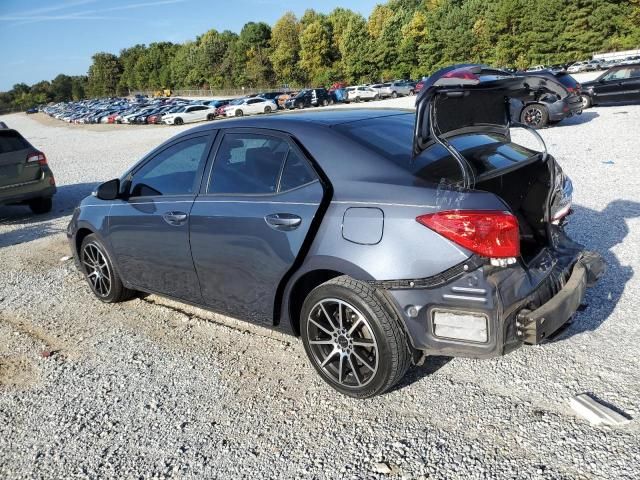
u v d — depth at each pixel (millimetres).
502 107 3514
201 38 123438
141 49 149375
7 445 3109
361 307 2945
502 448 2695
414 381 3344
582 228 5734
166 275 4184
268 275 3383
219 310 3910
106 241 4652
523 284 2795
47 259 6824
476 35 74625
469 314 2703
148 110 47000
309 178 3250
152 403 3391
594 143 10984
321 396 3295
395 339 2918
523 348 3580
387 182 2961
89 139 30281
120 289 4883
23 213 10180
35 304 5258
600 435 2703
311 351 3318
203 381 3594
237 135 3754
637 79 17453
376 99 50750
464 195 2738
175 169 4105
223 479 2695
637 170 8172
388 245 2836
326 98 47250
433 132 2893
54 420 3305
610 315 3855
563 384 3150
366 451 2781
